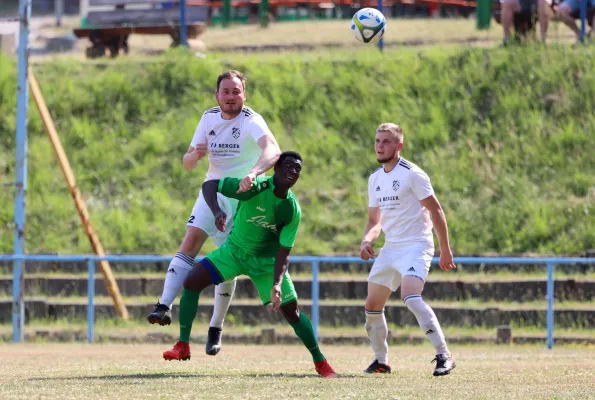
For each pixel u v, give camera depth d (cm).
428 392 1689
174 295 2084
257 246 1994
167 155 5322
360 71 5712
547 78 5353
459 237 4494
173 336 3769
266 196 1928
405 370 2266
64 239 4756
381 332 2170
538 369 2266
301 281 4212
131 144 5397
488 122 5147
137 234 4734
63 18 10050
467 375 2075
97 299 4288
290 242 1959
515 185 4769
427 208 2078
